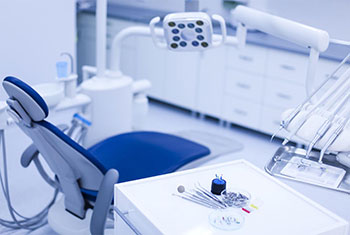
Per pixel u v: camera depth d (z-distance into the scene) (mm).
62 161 1873
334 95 1550
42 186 2783
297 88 3492
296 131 1532
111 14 4562
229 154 3539
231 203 1420
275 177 1650
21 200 2676
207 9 4242
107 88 2689
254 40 3627
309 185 1604
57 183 2195
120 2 5043
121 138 2564
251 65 3734
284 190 1518
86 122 2381
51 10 2629
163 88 4457
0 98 2500
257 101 3787
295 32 1584
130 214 1436
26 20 2516
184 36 1666
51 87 2361
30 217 2541
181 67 4238
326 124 1475
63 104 2496
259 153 3588
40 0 2555
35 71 2646
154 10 4793
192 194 1467
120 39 2701
